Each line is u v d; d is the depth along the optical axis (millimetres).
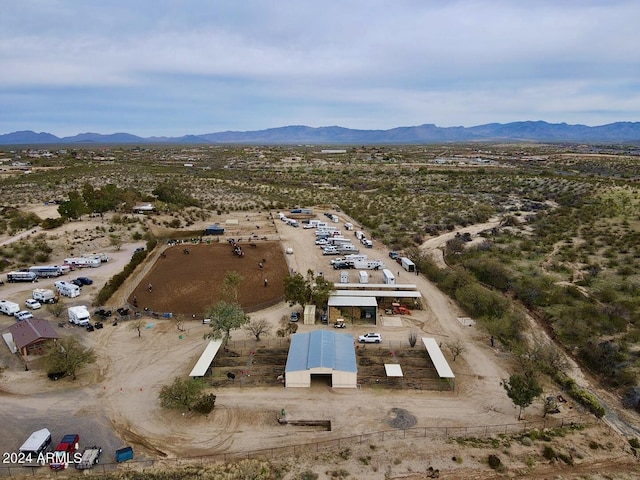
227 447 35938
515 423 38844
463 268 73438
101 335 54406
